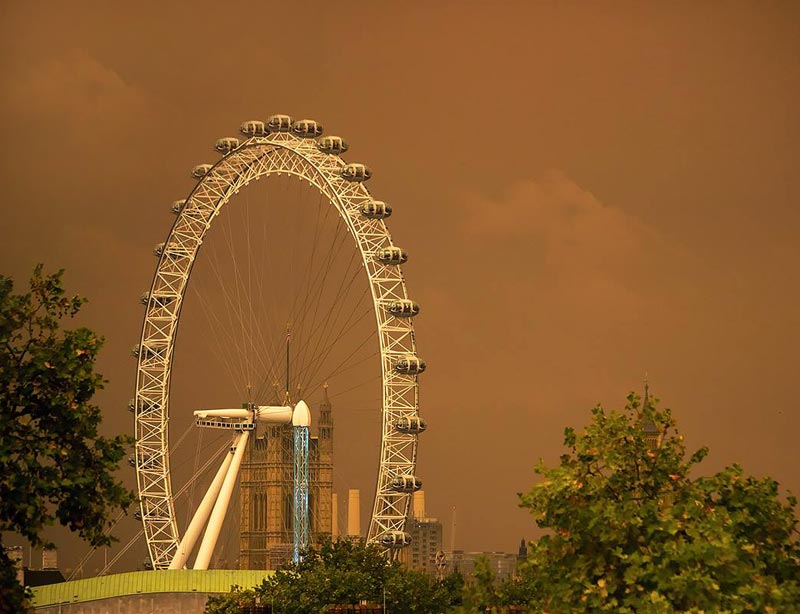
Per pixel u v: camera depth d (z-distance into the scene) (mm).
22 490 158000
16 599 159500
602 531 170000
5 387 162500
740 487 183875
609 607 164250
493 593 184750
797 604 162625
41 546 159625
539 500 177125
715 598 160000
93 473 162125
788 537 182750
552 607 173000
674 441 184125
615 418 183750
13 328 165125
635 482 181750
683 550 163000
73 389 163500
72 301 170625
